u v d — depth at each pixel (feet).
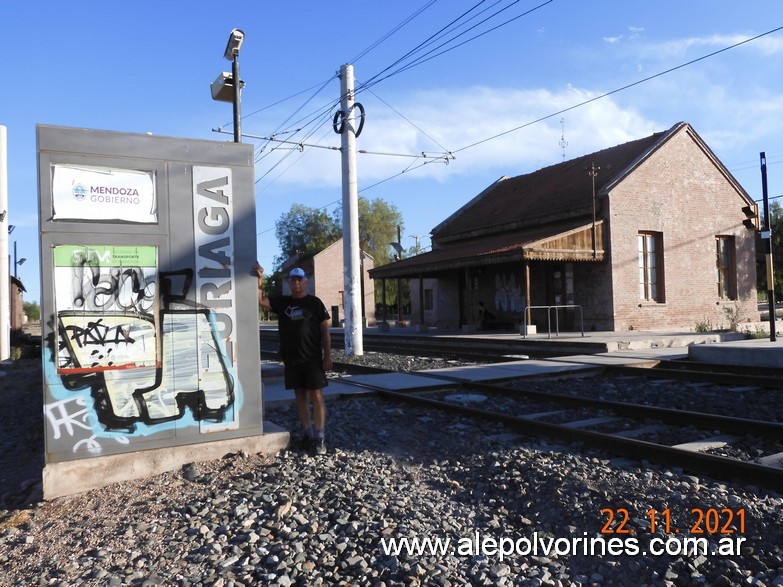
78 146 18.24
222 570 12.47
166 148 19.48
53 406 17.93
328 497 16.37
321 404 21.25
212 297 20.13
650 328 77.51
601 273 75.61
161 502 16.53
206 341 20.04
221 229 20.33
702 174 83.76
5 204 68.28
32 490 19.35
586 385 36.27
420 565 12.29
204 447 19.79
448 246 102.89
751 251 88.79
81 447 18.21
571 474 17.10
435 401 28.71
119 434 18.69
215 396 20.16
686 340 62.49
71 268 18.17
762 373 39.11
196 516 15.29
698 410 28.30
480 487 17.24
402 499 16.19
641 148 81.10
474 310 95.09
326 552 13.15
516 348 63.26
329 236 264.52
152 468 18.99
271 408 29.45
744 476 16.46
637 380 37.91
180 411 19.61
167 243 19.47
